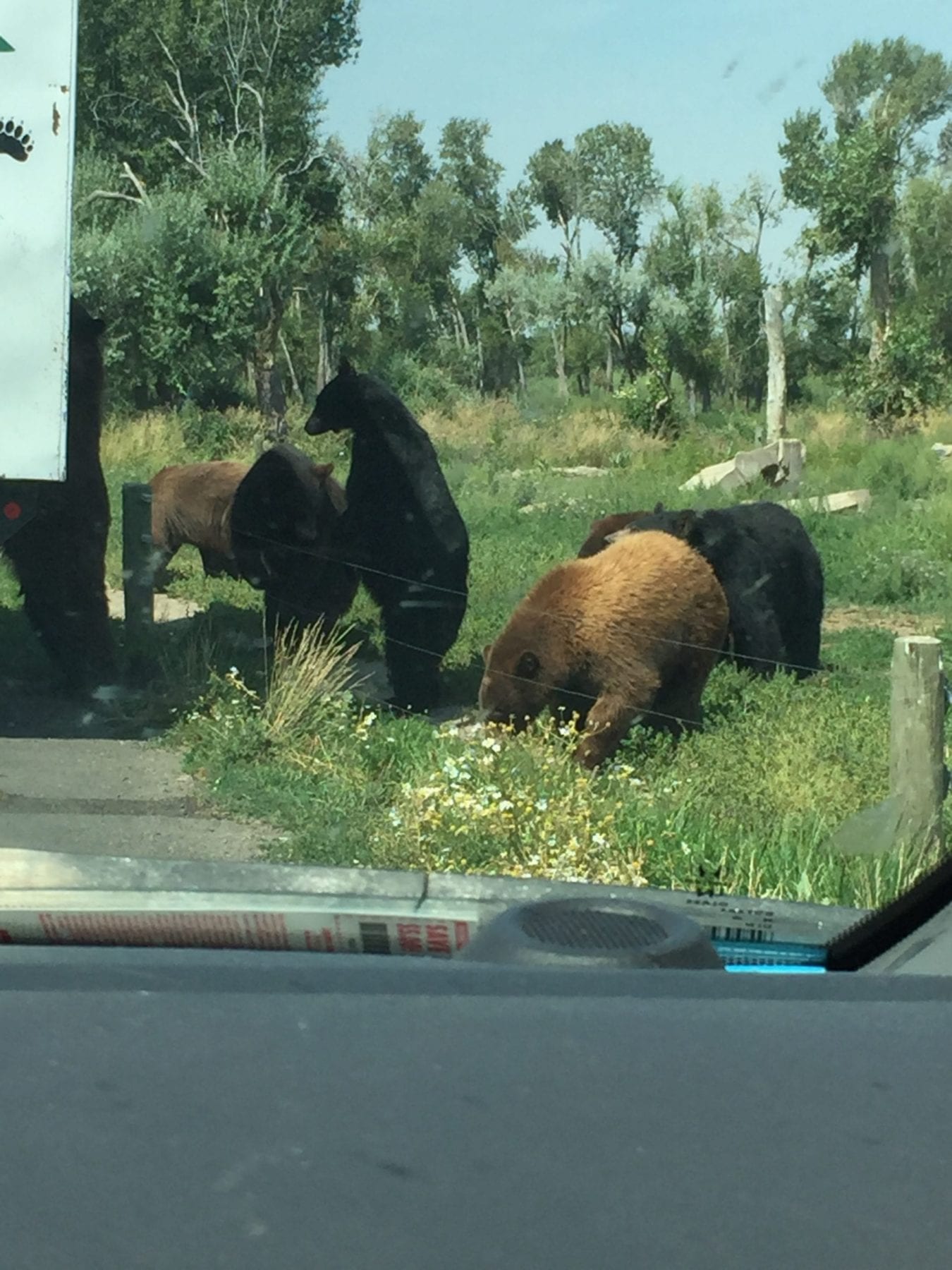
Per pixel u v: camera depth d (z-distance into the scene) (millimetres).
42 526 8211
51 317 6730
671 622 7547
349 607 9688
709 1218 1254
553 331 39719
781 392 28375
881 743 7316
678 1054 1586
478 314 38438
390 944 2248
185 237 24906
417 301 32625
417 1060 1528
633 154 30922
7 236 6695
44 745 7051
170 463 21297
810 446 25859
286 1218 1212
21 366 6734
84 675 8383
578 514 18047
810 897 5090
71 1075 1454
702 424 33812
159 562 11055
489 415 30516
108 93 29312
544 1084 1492
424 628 8883
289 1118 1383
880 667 10367
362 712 7922
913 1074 1572
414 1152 1332
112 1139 1329
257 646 9578
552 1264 1170
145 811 5953
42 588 8320
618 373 40719
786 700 8367
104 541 8516
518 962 1837
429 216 31219
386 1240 1189
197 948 2137
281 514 9461
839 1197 1306
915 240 33469
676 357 37375
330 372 31672
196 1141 1333
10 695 8172
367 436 8906
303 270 27281
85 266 24469
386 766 6855
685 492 20312
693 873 5215
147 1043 1542
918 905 2658
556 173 31594
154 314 24609
